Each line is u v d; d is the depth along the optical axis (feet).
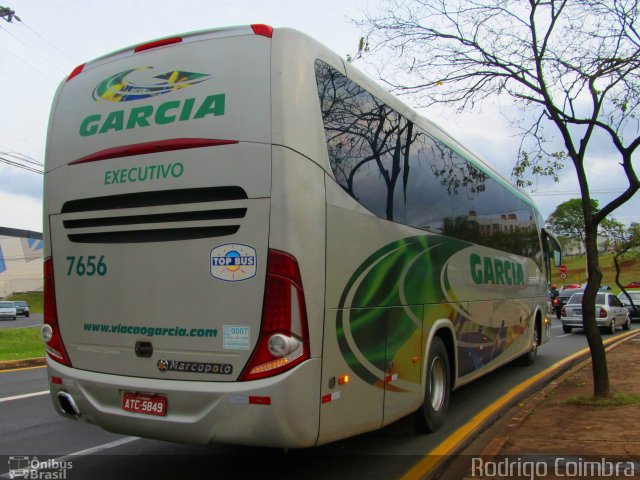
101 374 15.31
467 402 27.35
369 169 16.76
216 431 13.37
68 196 16.20
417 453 18.84
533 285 39.22
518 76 25.18
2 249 220.23
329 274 14.08
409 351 18.45
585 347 53.26
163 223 14.56
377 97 17.89
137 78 15.52
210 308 13.82
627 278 192.85
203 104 14.33
